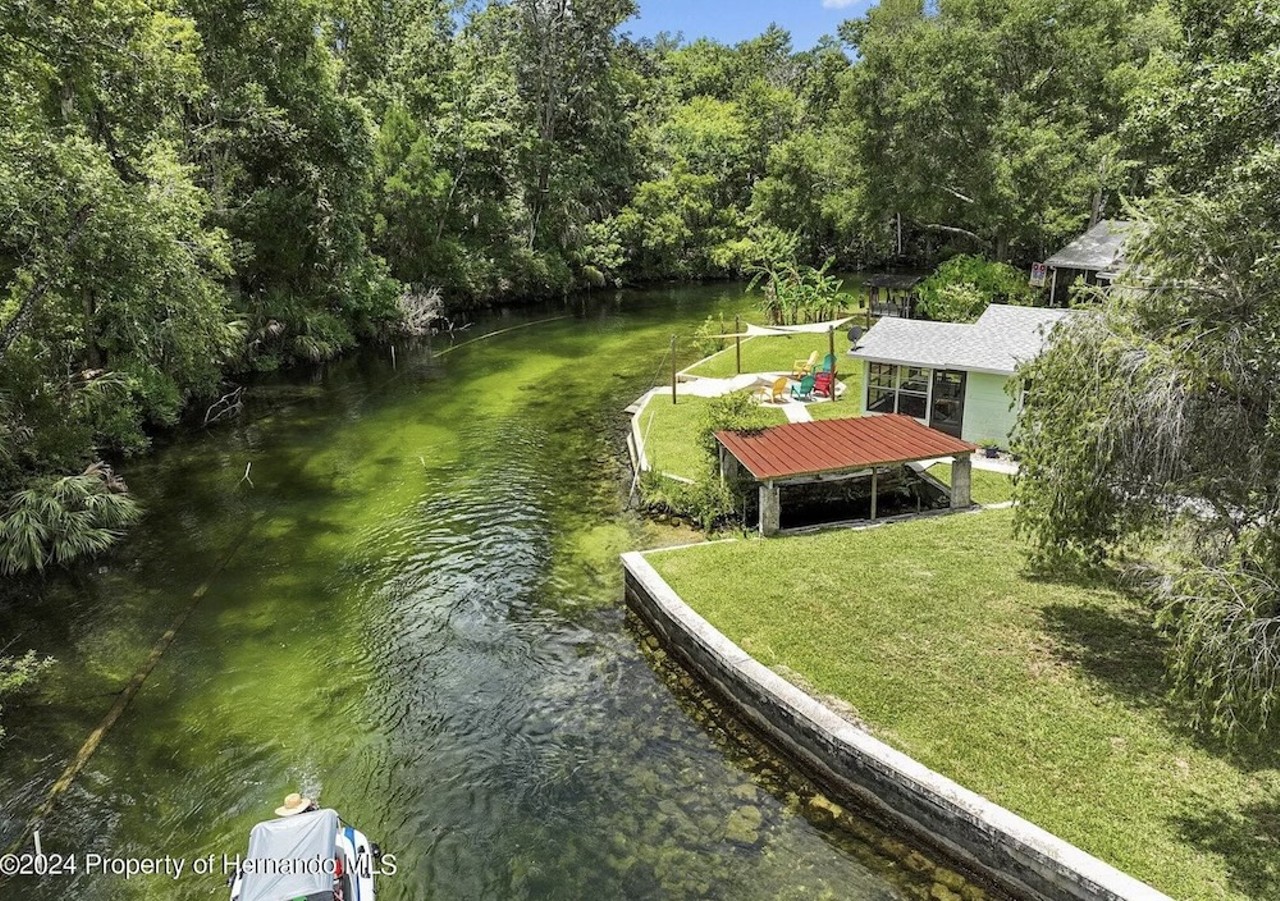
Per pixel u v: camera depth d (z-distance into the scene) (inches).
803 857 376.5
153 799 423.5
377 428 1072.8
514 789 428.5
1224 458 349.4
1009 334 874.1
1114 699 428.8
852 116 1776.6
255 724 483.8
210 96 1190.3
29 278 679.7
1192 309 356.5
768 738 454.6
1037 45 1520.7
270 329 1381.6
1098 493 387.9
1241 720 307.9
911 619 515.2
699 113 3112.7
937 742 401.1
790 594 553.0
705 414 844.0
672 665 536.7
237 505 814.5
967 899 349.1
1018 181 1454.2
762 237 2397.9
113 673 534.6
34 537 663.8
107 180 694.5
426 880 371.2
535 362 1457.9
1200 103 668.1
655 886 363.6
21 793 426.3
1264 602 295.1
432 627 592.1
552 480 874.8
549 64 2233.0
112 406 913.5
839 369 1179.3
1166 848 331.9
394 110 1761.8
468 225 2058.3
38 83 672.4
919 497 772.6
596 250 2361.0
